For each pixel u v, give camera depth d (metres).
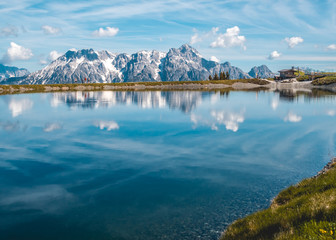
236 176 17.53
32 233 10.98
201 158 21.95
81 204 13.73
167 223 11.52
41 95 116.12
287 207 10.31
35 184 16.69
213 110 54.66
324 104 63.25
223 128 35.06
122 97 98.50
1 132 33.44
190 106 63.28
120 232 10.90
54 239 10.52
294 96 90.19
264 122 39.47
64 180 17.33
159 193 14.95
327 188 11.90
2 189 15.91
